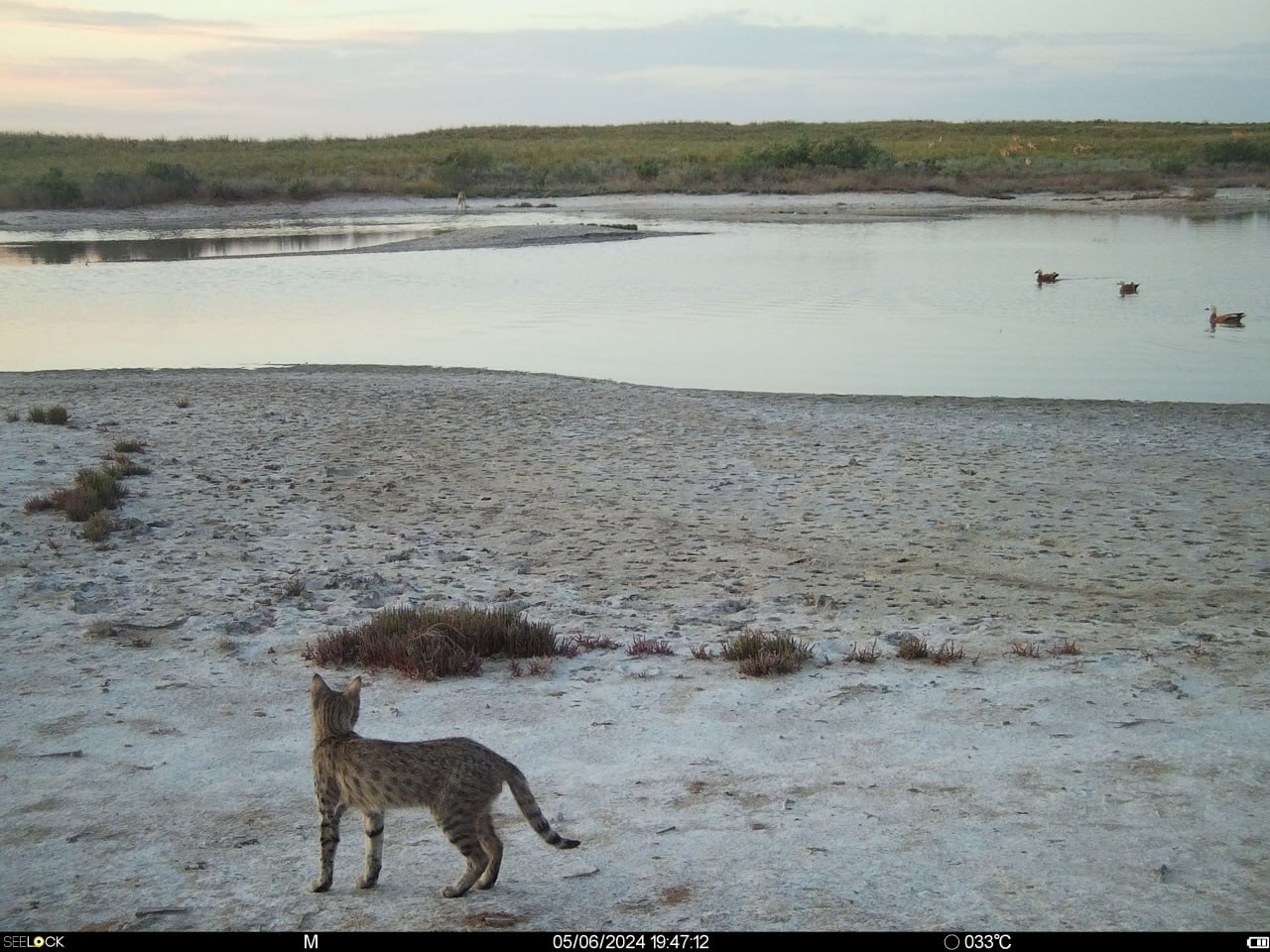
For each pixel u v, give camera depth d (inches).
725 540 591.8
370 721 352.8
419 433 832.9
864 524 621.0
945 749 326.6
